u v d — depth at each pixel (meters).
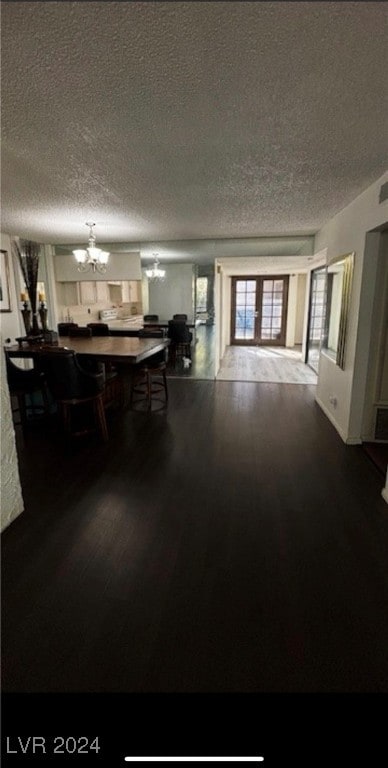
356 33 1.28
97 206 3.75
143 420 4.16
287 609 1.65
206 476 2.85
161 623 1.58
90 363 3.82
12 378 3.55
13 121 1.94
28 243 4.85
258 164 2.60
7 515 2.22
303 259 5.82
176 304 6.36
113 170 2.71
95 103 1.76
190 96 1.70
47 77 1.54
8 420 2.21
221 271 7.14
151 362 4.62
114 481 2.77
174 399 5.03
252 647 1.47
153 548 2.04
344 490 2.66
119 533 2.17
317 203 3.60
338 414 3.85
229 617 1.61
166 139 2.18
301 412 4.46
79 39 1.31
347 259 3.56
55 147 2.29
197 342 6.52
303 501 2.51
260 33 1.28
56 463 3.06
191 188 3.14
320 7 1.17
